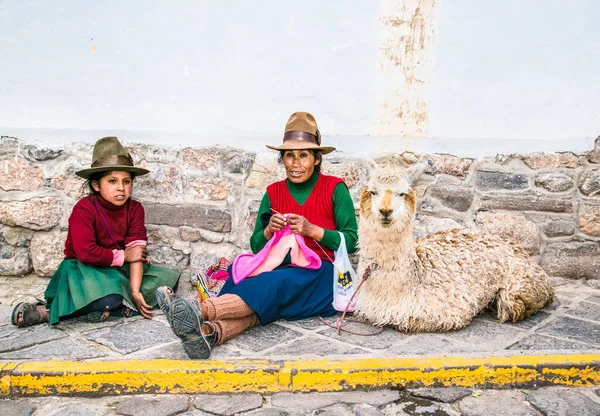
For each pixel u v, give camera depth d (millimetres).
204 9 4191
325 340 3039
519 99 4223
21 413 2371
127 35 4199
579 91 4211
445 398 2494
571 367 2641
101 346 2979
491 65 4199
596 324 3383
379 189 2949
